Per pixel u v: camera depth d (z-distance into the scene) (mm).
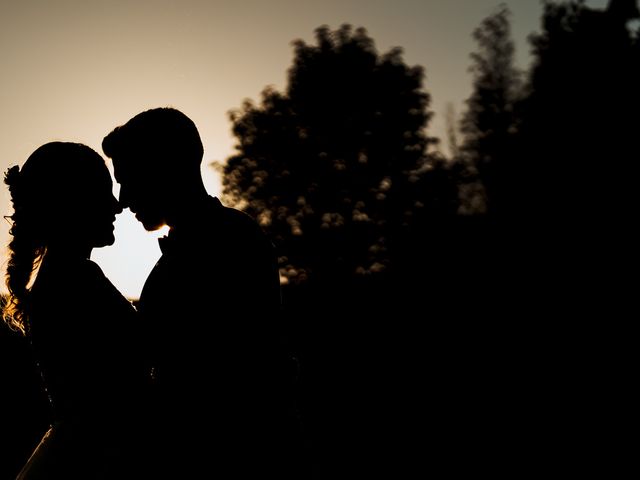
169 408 2461
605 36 20938
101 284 2723
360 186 23359
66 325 2633
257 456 2391
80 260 2746
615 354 15508
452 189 22969
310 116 23547
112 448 2617
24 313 2807
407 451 8117
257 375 2449
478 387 13070
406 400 11914
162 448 2480
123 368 2645
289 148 23656
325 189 23359
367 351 19312
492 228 23125
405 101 23234
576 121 21359
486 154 22938
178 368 2461
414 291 23047
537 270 22000
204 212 2582
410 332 21188
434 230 23125
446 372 15477
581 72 21188
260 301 2494
